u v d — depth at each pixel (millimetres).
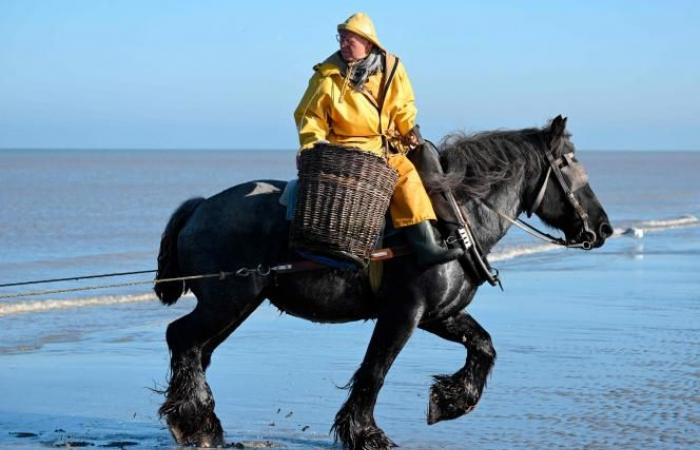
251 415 9570
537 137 8484
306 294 7984
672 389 10484
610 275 20906
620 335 13703
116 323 15016
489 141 8336
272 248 8008
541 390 10414
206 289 8125
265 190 8195
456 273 7887
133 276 20984
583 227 8477
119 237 30531
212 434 8312
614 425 9055
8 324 14797
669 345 12984
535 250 26547
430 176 7926
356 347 13086
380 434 7938
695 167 155625
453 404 8305
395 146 8031
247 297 8055
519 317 15227
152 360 12242
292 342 13391
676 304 16703
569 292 18141
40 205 46094
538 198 8453
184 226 8367
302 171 7668
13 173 104125
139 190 64125
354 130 7922
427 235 7688
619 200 55031
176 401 8172
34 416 9531
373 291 7918
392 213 7758
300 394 10453
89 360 12188
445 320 8336
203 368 8430
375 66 7938
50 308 16344
